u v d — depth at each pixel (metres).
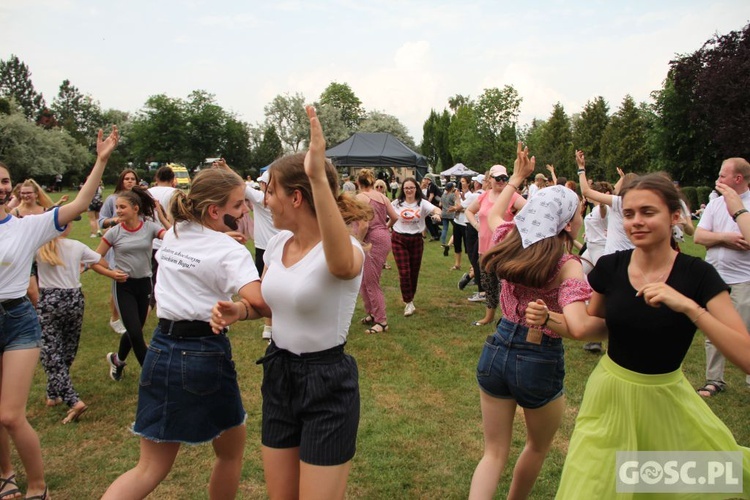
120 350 4.98
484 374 2.78
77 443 3.90
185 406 2.54
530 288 2.65
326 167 2.39
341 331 2.35
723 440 2.22
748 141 28.36
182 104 72.44
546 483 3.42
